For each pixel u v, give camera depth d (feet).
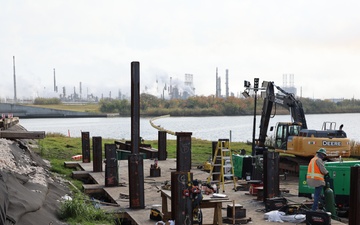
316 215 36.14
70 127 342.44
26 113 516.73
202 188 38.45
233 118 518.37
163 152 84.53
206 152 102.01
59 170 70.69
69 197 45.42
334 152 71.26
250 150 106.52
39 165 65.72
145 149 91.20
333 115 621.72
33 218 32.58
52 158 84.89
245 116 574.97
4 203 30.09
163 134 84.74
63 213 38.17
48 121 495.82
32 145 91.20
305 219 37.99
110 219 40.50
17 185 37.42
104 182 59.36
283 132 78.23
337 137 72.74
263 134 81.41
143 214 41.78
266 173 46.65
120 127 340.39
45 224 33.06
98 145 68.69
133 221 40.24
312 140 71.67
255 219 39.91
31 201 35.17
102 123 423.64
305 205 42.78
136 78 47.16
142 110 577.43
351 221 33.32
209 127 322.96
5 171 39.99
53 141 120.16
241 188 55.67
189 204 33.30
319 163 40.29
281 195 50.42
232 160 59.88
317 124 348.59
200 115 573.74
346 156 71.92
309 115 623.77
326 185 41.57
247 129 296.10
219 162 62.39
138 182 44.11
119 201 47.83
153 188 55.83
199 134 245.24
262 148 80.07
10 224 29.01
